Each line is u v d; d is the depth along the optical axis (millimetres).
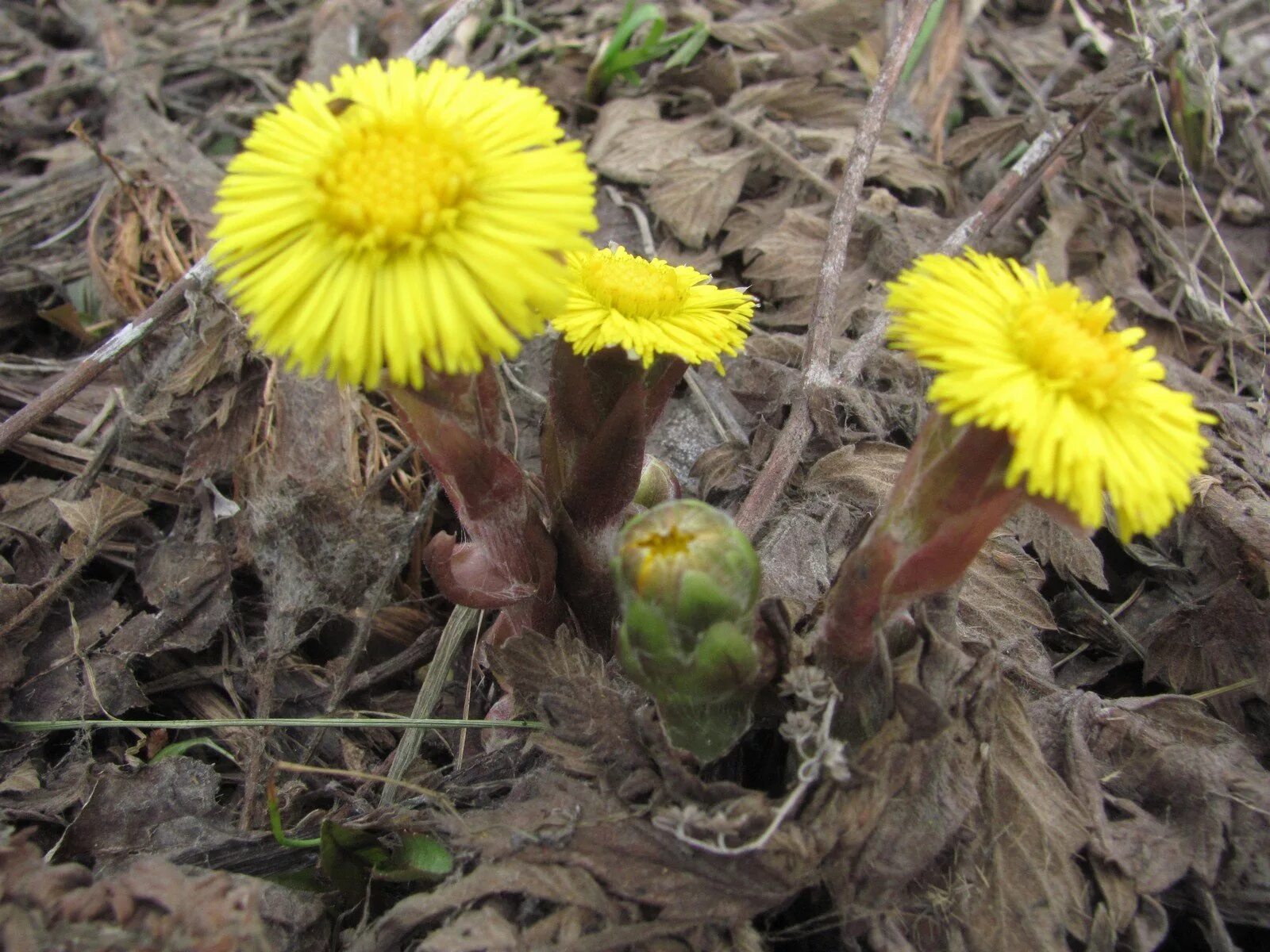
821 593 116
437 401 85
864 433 136
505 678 100
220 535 137
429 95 81
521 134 76
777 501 127
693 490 143
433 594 144
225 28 228
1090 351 66
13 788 104
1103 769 98
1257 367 156
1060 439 64
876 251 161
